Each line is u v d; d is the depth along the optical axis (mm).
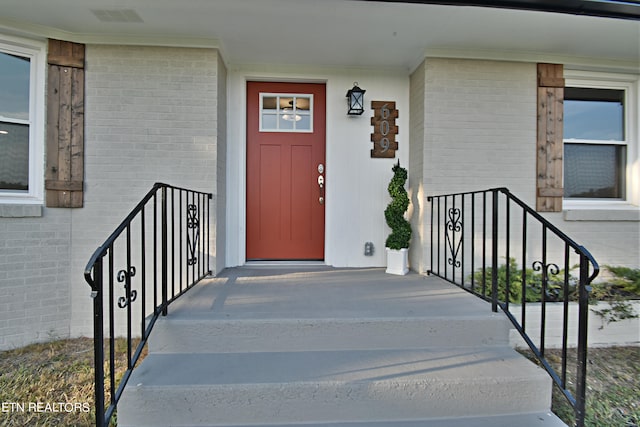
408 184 3959
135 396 1704
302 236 3998
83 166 3219
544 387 1869
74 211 3209
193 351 2127
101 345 1547
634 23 2959
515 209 3627
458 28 3072
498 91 3600
